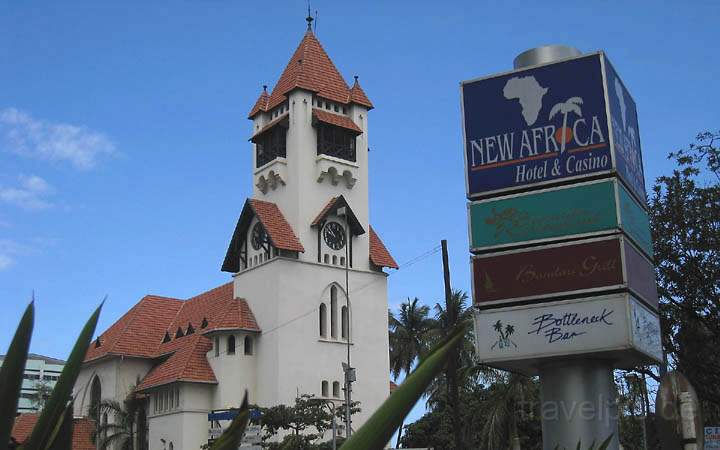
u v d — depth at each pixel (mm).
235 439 3258
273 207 75125
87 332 3629
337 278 74188
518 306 22734
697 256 38719
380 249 78188
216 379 72875
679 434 16578
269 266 72125
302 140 75062
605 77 23203
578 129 23172
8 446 3150
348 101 78375
